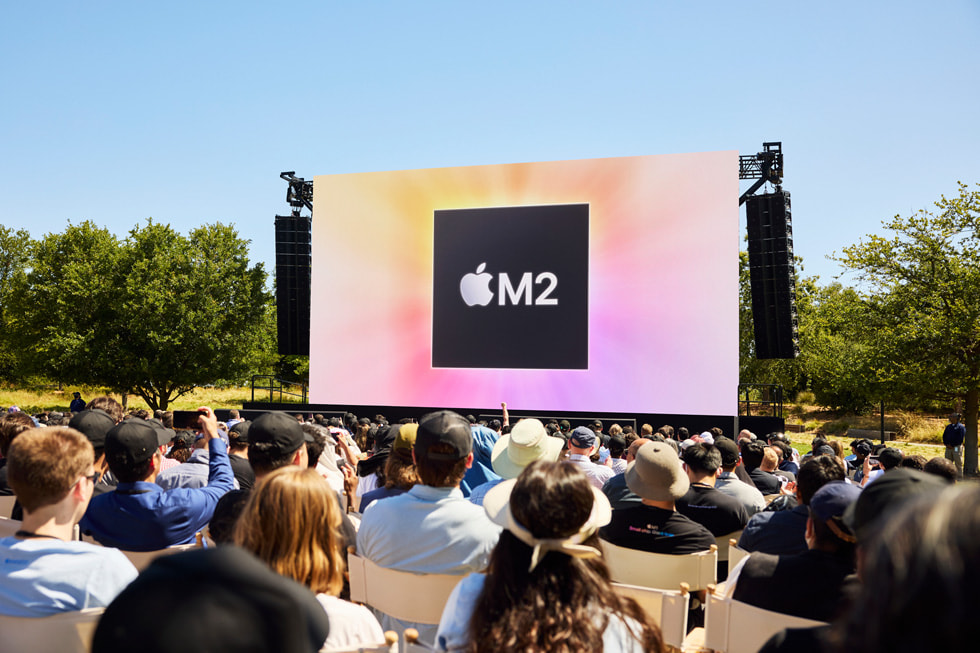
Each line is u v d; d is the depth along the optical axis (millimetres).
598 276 13148
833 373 19625
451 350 13836
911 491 1534
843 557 2078
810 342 28672
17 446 1966
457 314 13836
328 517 1758
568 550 1369
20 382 36500
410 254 14156
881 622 638
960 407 22812
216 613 874
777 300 13328
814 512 2098
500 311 13609
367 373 14250
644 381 12805
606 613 1363
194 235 26609
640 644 1416
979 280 15680
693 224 12719
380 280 14289
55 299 26266
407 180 14188
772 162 13492
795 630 1439
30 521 1988
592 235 13211
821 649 1377
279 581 978
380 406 14172
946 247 16406
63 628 1867
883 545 672
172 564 932
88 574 1918
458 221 13914
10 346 28797
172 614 857
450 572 2371
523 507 1362
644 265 12922
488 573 1443
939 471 3691
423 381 13953
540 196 13500
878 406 27750
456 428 2439
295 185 16156
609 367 13008
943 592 588
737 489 4160
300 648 965
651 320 12828
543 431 3680
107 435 2844
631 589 2492
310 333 14555
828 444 6574
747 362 28656
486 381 13617
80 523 2871
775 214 13336
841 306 18359
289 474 1754
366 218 14375
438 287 13969
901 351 16297
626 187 13062
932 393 16391
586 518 1382
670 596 2426
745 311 28391
